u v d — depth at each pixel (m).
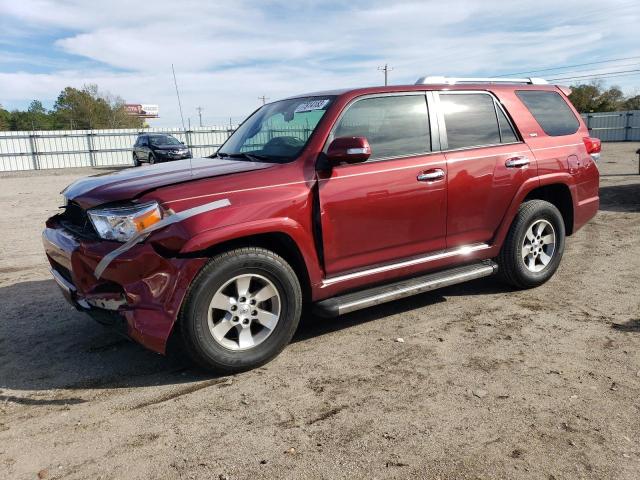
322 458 2.65
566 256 6.40
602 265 5.96
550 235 5.16
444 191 4.30
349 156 3.59
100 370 3.70
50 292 5.52
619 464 2.55
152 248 3.19
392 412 3.05
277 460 2.64
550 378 3.41
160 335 3.21
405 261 4.25
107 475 2.55
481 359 3.71
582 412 3.01
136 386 3.45
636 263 6.02
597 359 3.66
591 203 5.48
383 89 4.19
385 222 4.04
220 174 3.57
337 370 3.60
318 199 3.71
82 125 72.25
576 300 4.84
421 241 4.29
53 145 34.09
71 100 72.12
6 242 8.38
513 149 4.77
